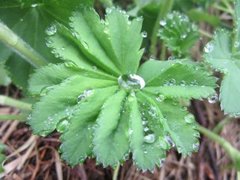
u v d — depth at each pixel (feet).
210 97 0.35
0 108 0.50
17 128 0.49
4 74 0.48
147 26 0.50
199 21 0.57
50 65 0.36
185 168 0.50
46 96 0.34
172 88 0.36
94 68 0.36
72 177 0.46
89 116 0.35
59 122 0.34
